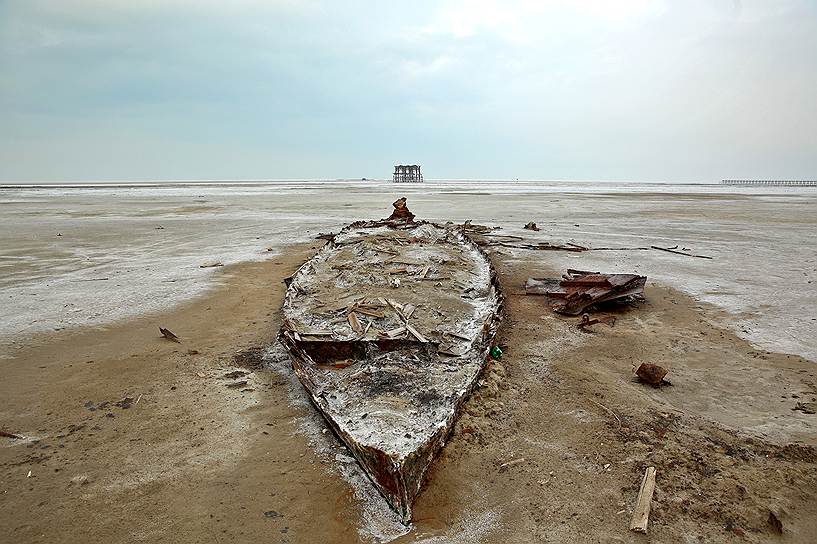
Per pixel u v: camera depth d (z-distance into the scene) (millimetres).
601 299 9727
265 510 4215
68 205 42062
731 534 3896
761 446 5109
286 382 6758
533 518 4121
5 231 23156
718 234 21828
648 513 4070
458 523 4094
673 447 5078
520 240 19672
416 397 5715
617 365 7332
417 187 107062
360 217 30188
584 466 4809
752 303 10375
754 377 6840
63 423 5629
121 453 5051
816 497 4332
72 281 12578
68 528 4004
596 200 50625
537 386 6613
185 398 6254
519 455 5016
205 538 3896
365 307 8766
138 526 4027
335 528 4020
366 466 4551
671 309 10047
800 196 62750
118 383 6660
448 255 13070
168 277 12984
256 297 10984
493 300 9516
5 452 5055
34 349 7871
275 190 83812
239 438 5348
